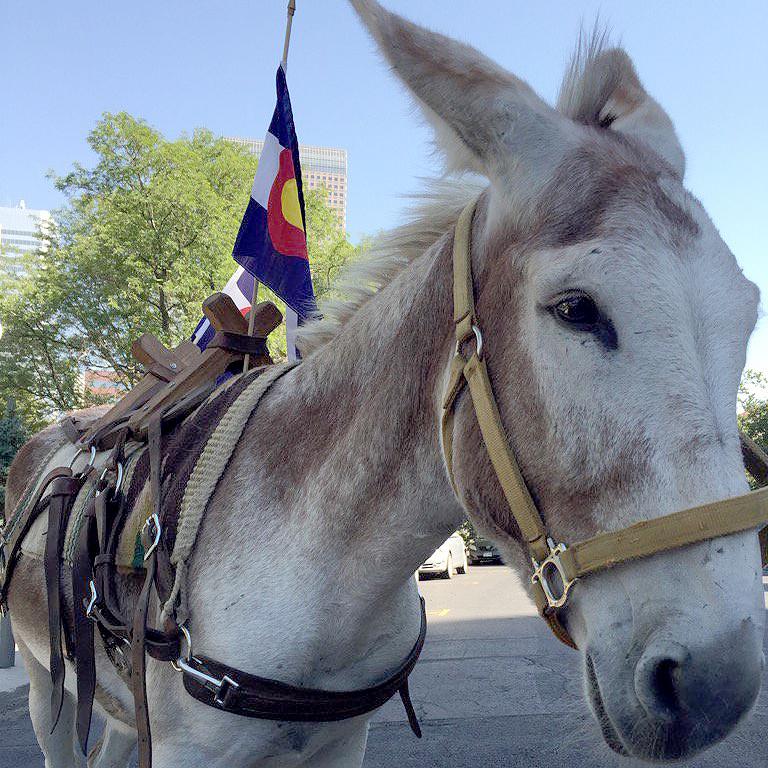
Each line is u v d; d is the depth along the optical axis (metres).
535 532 1.12
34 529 2.39
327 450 1.58
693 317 1.02
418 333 1.45
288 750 1.58
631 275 1.03
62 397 19.30
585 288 1.05
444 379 1.36
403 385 1.46
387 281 1.77
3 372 18.50
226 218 17.53
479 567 20.70
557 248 1.11
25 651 2.63
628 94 1.40
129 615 1.80
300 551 1.54
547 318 1.10
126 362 18.66
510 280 1.19
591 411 1.04
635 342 1.02
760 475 1.39
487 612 9.76
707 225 1.11
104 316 17.53
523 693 5.36
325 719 1.53
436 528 1.46
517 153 1.22
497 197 1.26
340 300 1.85
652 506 0.98
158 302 17.88
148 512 1.79
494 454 1.17
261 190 2.63
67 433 2.55
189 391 2.03
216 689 1.49
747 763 3.74
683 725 0.95
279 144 2.68
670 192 1.12
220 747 1.54
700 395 0.99
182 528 1.67
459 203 1.65
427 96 1.24
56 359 19.53
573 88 1.36
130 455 2.04
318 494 1.56
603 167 1.16
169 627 1.60
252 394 1.82
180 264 17.14
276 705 1.48
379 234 1.80
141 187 17.91
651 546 0.97
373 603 1.52
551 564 1.12
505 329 1.19
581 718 1.26
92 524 1.93
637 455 1.00
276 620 1.51
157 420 1.90
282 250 2.60
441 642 7.53
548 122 1.22
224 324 2.08
